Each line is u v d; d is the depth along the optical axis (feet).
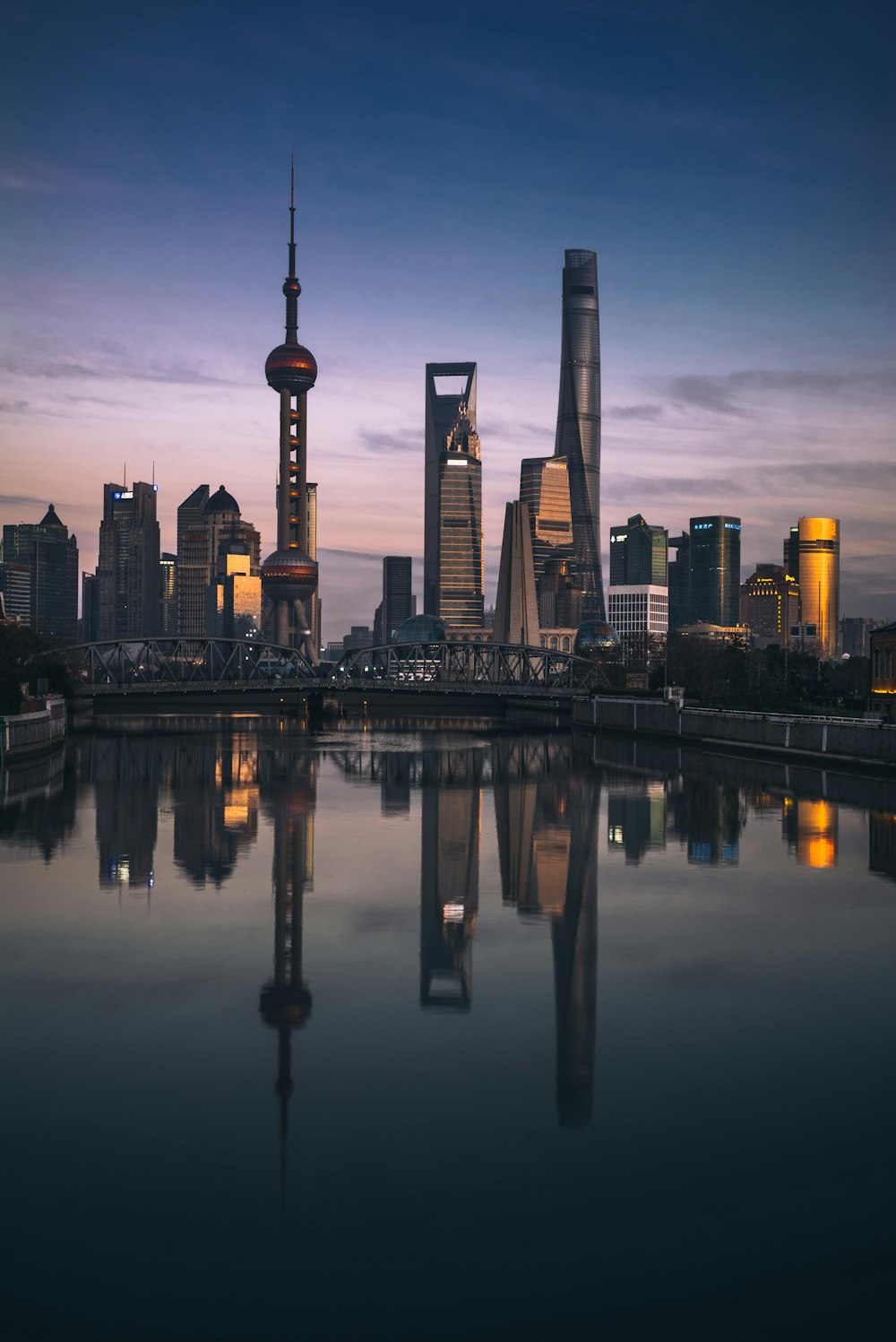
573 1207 78.79
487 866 207.82
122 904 172.76
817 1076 102.37
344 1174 83.30
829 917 165.78
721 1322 66.49
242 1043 110.32
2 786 335.67
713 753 495.82
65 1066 104.06
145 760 440.45
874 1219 77.25
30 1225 76.28
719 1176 83.20
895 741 371.97
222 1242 74.54
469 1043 110.42
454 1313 67.26
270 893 181.68
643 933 155.22
